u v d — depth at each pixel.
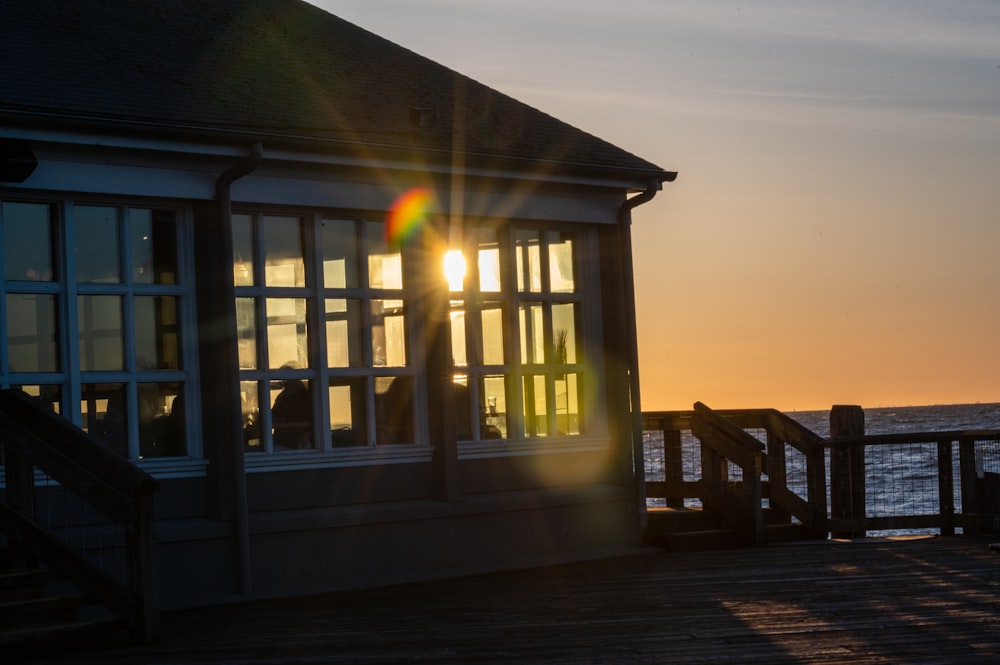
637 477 11.08
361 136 9.30
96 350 8.47
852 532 11.62
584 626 7.37
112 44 9.74
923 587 8.63
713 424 11.48
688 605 8.03
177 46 10.26
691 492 11.69
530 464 10.62
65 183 8.16
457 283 10.33
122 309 8.59
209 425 8.83
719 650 6.64
